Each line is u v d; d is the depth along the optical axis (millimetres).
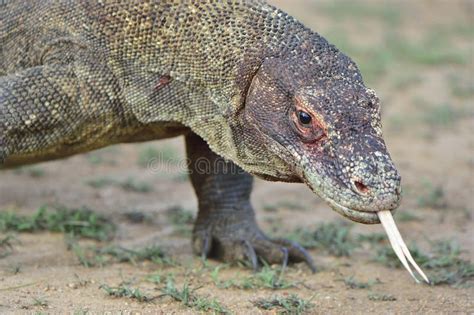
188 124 14523
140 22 14523
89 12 14805
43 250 16672
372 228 19578
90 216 18422
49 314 13172
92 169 23562
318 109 12672
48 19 15023
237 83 13734
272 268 16328
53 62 14719
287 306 13930
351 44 37969
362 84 13172
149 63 14492
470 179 23484
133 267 16016
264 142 13312
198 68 14133
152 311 13570
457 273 16266
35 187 21438
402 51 37781
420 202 21109
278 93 13219
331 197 12383
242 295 14680
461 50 38656
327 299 14719
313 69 13242
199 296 14281
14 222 17938
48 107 14320
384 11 44312
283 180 13680
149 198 21453
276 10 14117
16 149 14398
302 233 18531
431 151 26062
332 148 12477
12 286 14359
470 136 27781
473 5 45719
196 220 17234
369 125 12570
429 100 31500
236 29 13984
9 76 14414
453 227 19641
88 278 15078
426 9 45469
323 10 44031
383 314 14070
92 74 14578
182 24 14320
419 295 15102
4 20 15344
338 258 17344
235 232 16797
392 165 12211
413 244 17406
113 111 14719
